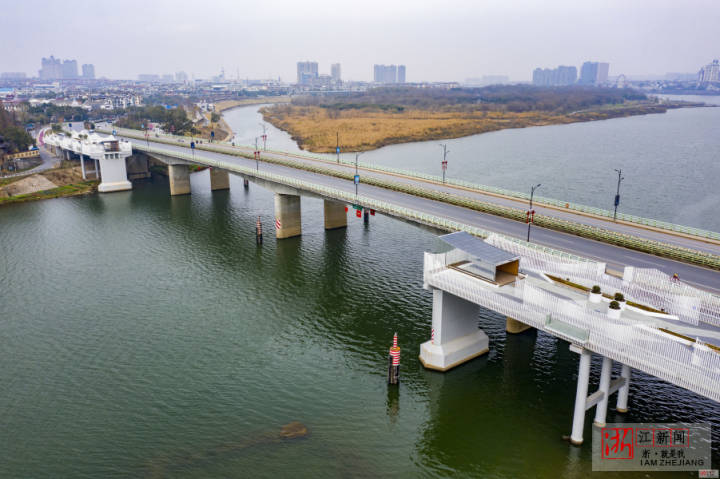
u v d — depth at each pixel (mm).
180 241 94062
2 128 169750
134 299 69375
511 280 48312
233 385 50125
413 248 87250
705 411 44938
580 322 38625
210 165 113188
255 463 40000
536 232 62969
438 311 51031
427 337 58406
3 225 106750
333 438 42906
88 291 72125
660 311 41125
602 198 123438
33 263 83438
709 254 52406
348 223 103375
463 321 53062
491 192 84938
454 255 52594
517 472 39125
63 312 65750
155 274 78125
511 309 43250
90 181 145875
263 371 52438
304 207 116812
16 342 58500
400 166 165875
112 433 43594
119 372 52500
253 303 67625
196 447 41812
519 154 193125
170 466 39750
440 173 152875
